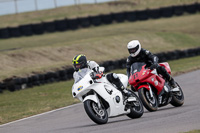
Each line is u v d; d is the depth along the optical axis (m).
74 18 129.38
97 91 24.31
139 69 27.17
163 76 28.89
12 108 40.19
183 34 120.81
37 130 25.70
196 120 20.92
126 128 21.12
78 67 24.59
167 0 149.75
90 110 23.58
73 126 25.47
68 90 50.28
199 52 89.81
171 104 29.70
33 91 52.19
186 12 141.88
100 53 92.69
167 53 81.19
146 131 19.23
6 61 73.62
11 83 53.56
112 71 68.88
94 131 21.55
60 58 84.50
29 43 109.81
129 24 135.12
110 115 24.73
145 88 27.33
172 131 18.50
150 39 111.69
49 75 59.72
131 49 27.03
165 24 132.75
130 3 153.62
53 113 34.28
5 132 26.95
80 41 101.38
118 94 25.20
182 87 42.28
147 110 29.33
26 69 62.97
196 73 54.16
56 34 122.94
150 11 139.25
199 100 31.44
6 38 117.25
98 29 129.12
